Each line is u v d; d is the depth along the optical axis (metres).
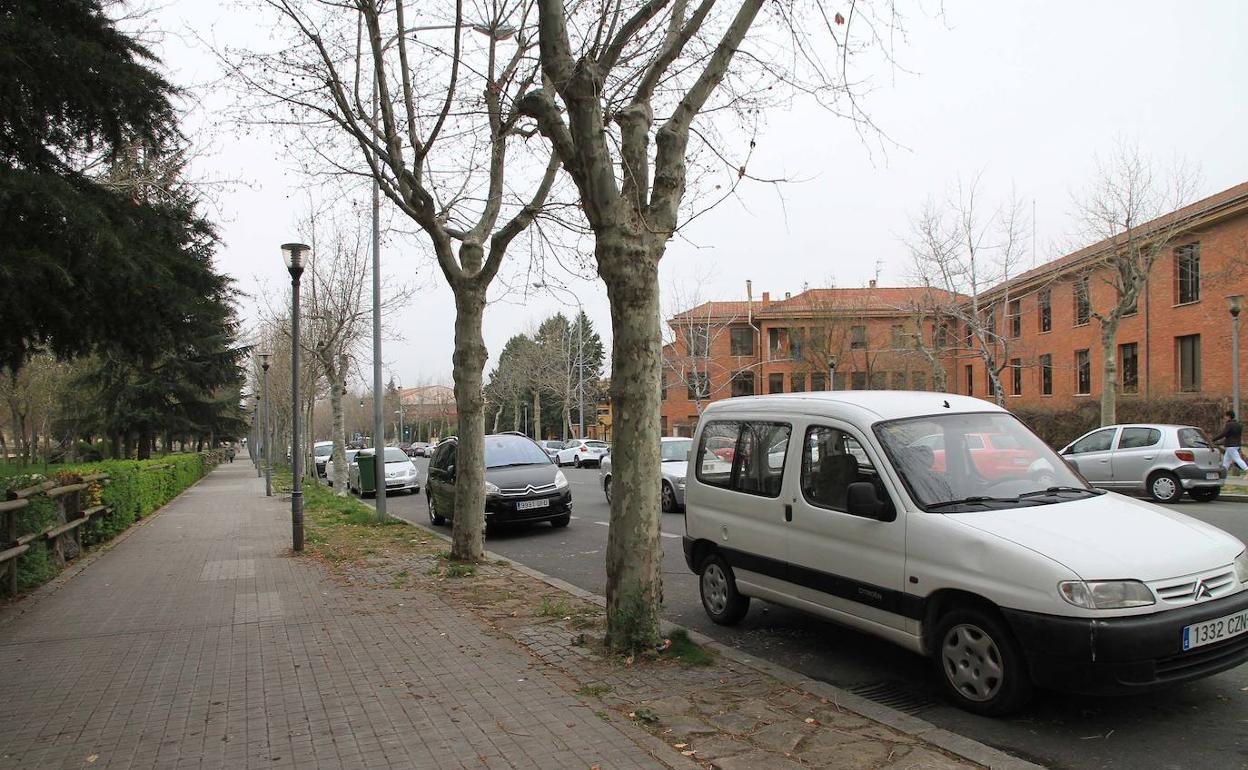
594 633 6.17
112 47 9.30
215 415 37.09
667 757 3.84
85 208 7.94
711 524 6.70
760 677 5.07
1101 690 3.98
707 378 44.81
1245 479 18.47
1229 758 3.86
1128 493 15.28
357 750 3.99
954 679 4.62
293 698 4.81
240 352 34.81
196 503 21.56
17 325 8.49
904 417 5.46
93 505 12.06
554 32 5.54
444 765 3.79
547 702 4.64
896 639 4.97
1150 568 4.11
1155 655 3.96
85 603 7.84
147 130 9.58
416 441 113.56
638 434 5.54
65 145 9.23
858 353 43.53
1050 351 35.88
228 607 7.51
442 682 5.05
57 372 33.34
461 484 9.78
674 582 8.60
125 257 8.34
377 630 6.47
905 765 3.74
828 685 4.91
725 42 5.73
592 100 5.38
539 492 13.41
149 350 10.03
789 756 3.86
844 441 5.55
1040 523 4.55
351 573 9.30
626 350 5.52
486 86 9.17
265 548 11.75
